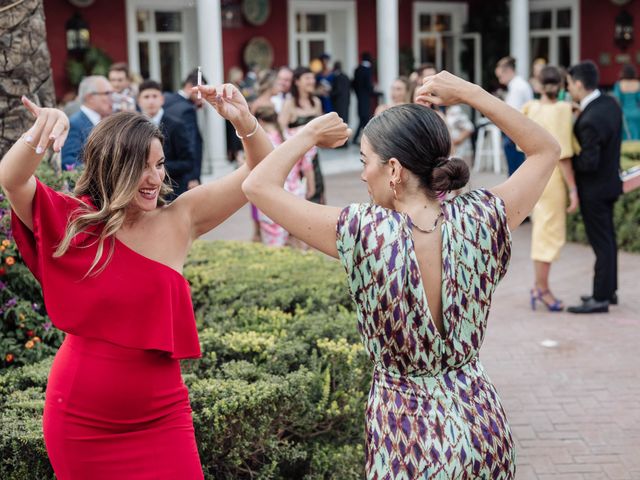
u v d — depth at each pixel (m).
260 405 3.36
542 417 4.92
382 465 2.30
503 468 2.33
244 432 3.36
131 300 2.57
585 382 5.45
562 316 6.92
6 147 4.51
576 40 22.23
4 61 4.45
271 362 3.77
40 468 3.02
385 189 2.35
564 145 6.58
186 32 18.36
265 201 2.32
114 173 2.52
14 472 3.02
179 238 2.71
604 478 4.16
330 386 3.79
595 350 6.06
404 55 21.50
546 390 5.33
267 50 19.52
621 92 14.77
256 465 3.61
